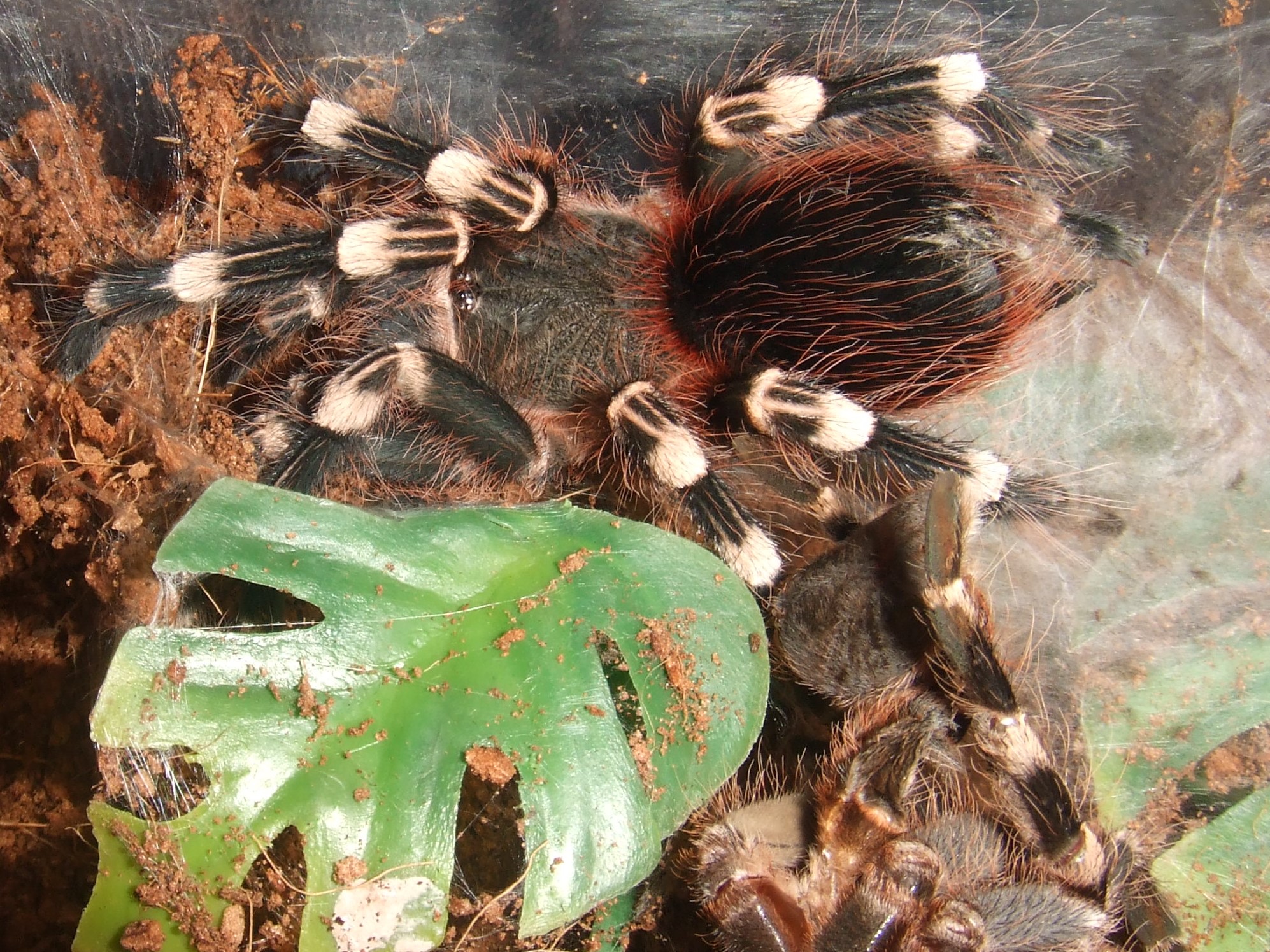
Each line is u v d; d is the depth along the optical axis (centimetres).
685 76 20
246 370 18
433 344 18
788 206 17
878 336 16
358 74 20
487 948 16
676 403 18
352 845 14
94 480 17
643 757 15
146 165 19
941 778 16
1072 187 19
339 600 15
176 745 14
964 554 16
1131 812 17
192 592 17
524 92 20
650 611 15
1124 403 19
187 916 14
